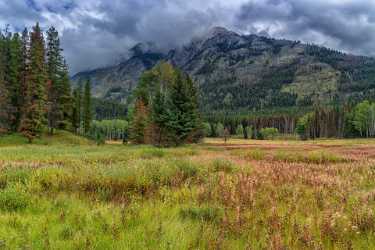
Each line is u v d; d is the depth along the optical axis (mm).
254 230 5379
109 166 10594
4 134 50906
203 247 4668
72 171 9812
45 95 51781
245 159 17469
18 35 58219
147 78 66438
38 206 6539
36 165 12055
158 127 52062
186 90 51562
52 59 58812
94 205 6609
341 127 134125
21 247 4445
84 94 79625
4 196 6605
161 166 10227
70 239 4918
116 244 4688
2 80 50625
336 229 5367
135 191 8109
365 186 9242
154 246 4637
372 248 4742
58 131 61469
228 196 7297
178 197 7441
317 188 8344
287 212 6219
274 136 155375
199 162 12391
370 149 30219
